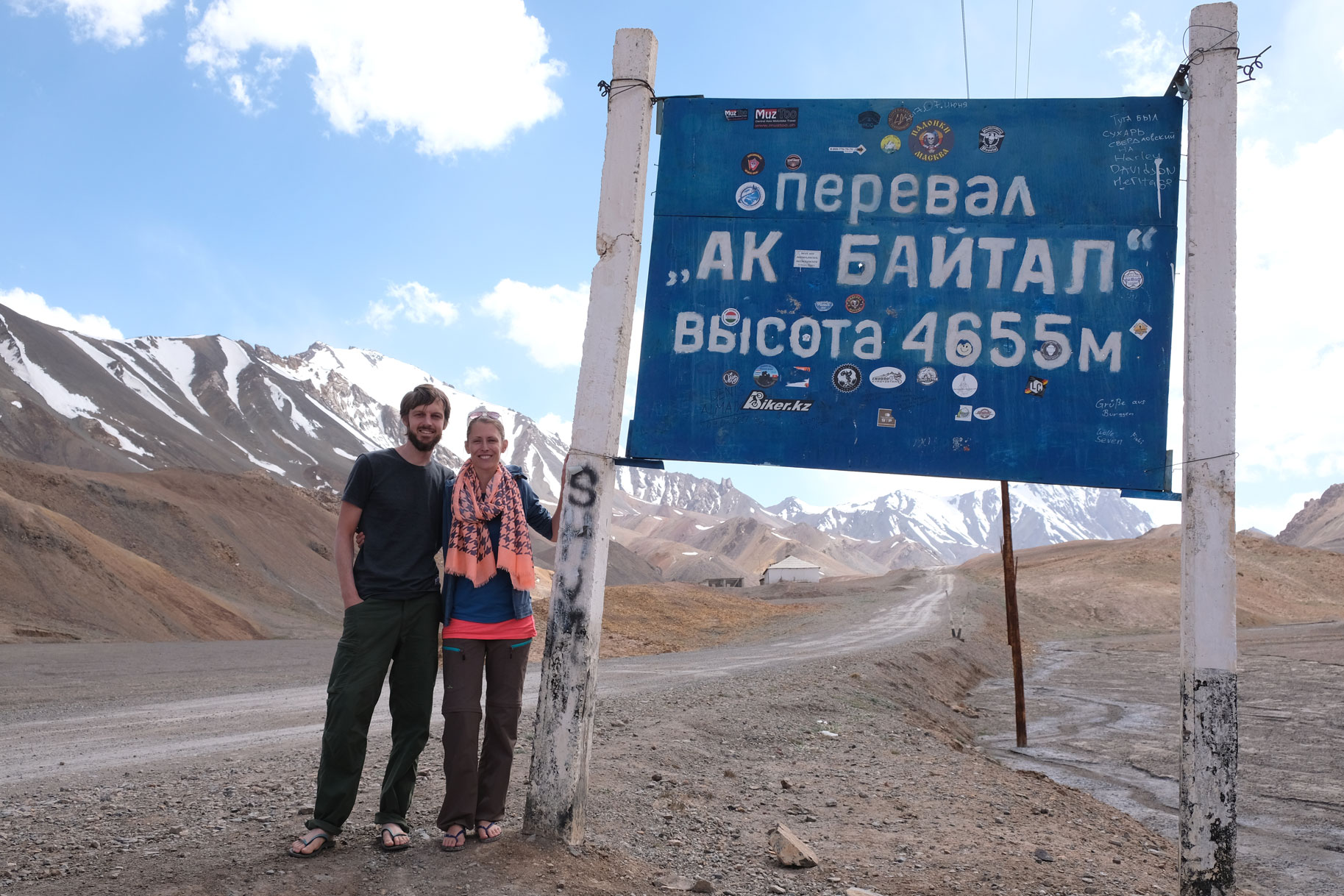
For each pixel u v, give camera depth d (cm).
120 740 932
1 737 967
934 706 2120
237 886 354
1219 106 403
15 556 4212
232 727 1057
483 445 421
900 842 539
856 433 448
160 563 6494
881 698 1702
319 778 408
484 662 427
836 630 5462
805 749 927
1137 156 442
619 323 436
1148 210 439
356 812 487
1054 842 601
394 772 416
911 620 6519
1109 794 1131
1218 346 388
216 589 6575
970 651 4088
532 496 446
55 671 1969
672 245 469
